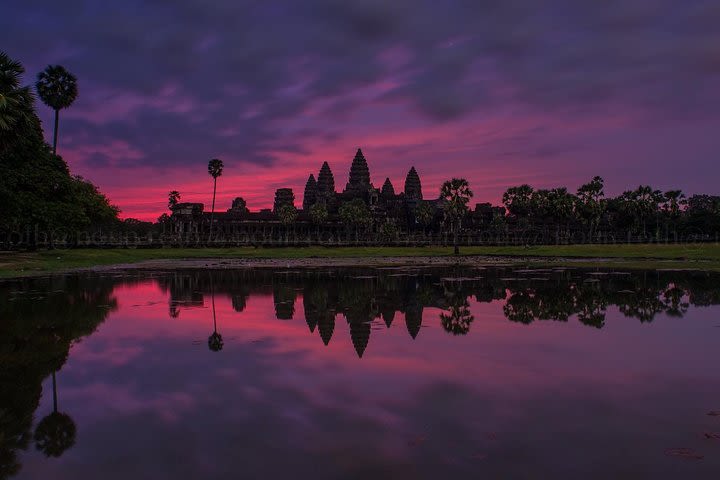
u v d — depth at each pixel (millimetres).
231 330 18266
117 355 14383
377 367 12953
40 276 44125
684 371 12406
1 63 34250
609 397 10445
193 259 85000
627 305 24172
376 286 35469
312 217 174375
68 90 74188
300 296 29328
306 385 11422
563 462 7477
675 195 174375
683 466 7312
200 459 7691
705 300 25594
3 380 11961
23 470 7414
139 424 9141
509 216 197000
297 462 7559
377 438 8414
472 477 7047
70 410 9922
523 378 11883
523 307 23938
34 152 58125
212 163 137000
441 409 9797
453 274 47281
